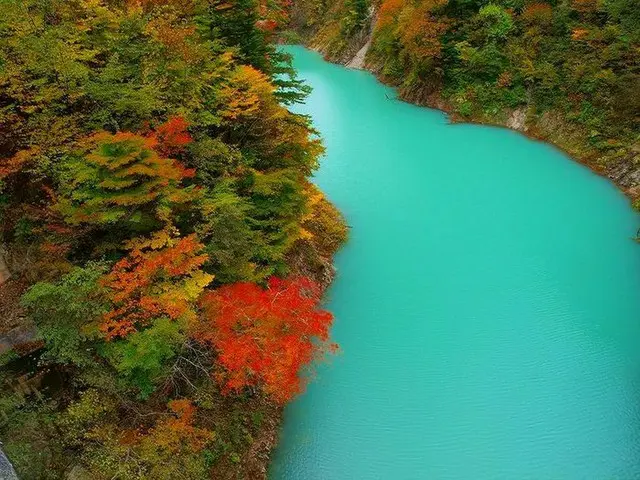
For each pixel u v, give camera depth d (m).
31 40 13.39
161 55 16.45
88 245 13.30
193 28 18.53
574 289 21.11
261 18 22.58
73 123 13.34
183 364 13.48
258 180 17.16
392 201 27.89
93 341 11.80
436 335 18.78
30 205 12.84
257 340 12.79
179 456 11.68
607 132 31.12
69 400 11.85
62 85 13.61
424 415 15.68
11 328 11.89
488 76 39.66
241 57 20.45
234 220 14.61
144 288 12.05
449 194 28.59
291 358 12.80
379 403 16.06
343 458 14.38
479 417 15.63
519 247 23.91
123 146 12.01
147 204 13.22
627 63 31.28
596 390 16.45
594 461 14.33
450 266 22.67
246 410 14.30
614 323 19.27
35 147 12.47
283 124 19.92
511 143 35.03
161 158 13.56
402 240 24.56
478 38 40.31
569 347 18.19
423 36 41.62
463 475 13.97
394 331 18.98
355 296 20.86
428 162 32.50
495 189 29.09
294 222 17.97
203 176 15.75
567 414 15.69
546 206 27.28
